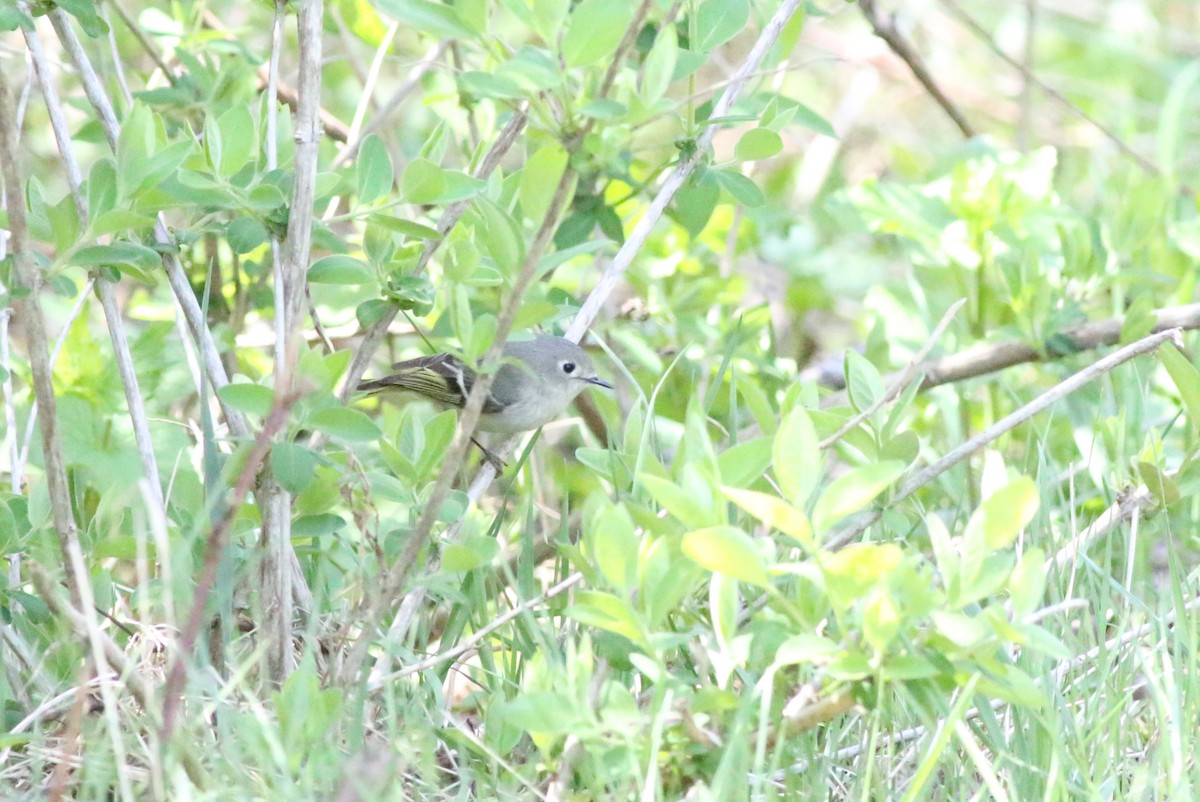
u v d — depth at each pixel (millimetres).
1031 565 6441
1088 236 12773
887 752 7504
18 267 7312
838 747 7867
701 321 12898
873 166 20562
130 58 15188
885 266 17516
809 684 6816
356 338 14008
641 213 13336
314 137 8133
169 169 7762
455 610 8836
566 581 8289
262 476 8164
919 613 6273
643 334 13430
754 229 15195
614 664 7594
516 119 9398
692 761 6879
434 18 6773
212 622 8617
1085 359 13367
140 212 8086
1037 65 22062
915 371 9820
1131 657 8141
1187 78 13320
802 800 7207
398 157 14352
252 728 6820
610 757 6551
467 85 6676
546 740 7012
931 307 14656
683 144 9562
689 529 7043
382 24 12344
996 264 13117
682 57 8164
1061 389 8773
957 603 6371
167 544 7102
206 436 8203
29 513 8516
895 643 6434
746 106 10375
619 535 6613
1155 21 22531
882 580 6203
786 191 18938
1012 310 13273
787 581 7973
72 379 11523
